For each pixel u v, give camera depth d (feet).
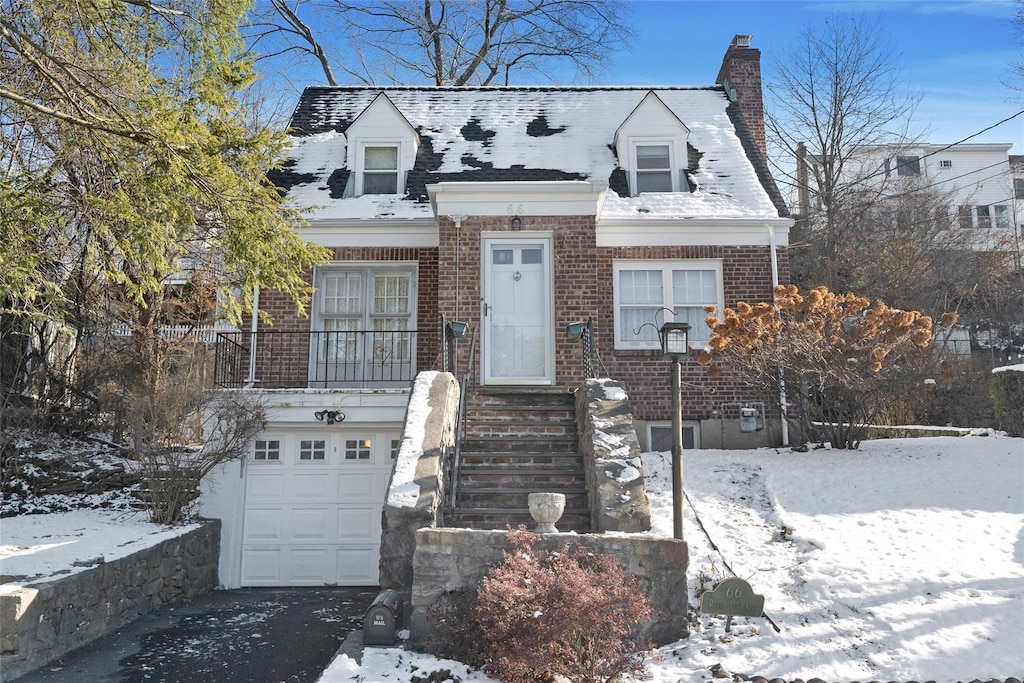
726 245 45.85
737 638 20.48
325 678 18.40
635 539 21.44
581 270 41.75
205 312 64.75
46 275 31.40
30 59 26.25
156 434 37.63
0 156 31.14
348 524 39.68
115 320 53.36
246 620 29.43
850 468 34.68
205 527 36.60
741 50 57.41
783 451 39.68
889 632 20.18
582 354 41.09
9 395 43.21
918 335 36.99
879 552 24.79
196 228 34.19
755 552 25.31
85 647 25.12
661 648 20.45
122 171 29.66
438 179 48.73
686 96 56.24
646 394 44.55
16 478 41.55
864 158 91.76
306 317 45.60
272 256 32.24
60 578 24.22
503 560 21.12
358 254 46.06
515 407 35.22
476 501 29.25
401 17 87.35
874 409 42.70
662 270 46.03
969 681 17.65
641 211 46.44
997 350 81.76
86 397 49.90
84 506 40.45
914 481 32.14
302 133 52.75
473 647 19.58
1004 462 34.68
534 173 49.19
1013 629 19.98
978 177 109.81
